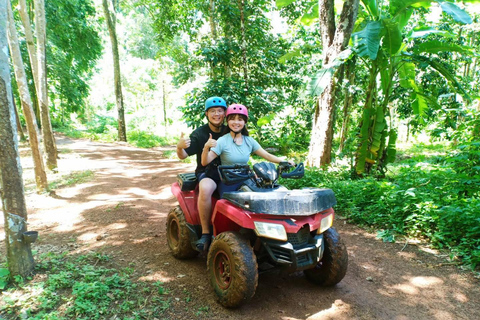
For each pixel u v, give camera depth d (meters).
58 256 4.01
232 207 2.92
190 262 3.94
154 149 17.88
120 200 6.96
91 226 5.32
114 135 22.86
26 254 3.47
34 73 9.77
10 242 3.36
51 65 20.39
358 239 4.68
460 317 2.83
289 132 15.62
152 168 11.29
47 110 10.04
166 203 6.83
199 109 10.14
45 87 10.00
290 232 2.75
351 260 3.99
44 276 3.46
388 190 5.55
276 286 3.36
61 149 15.84
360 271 3.70
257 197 2.75
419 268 3.73
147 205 6.59
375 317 2.83
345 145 9.06
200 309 2.91
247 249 2.80
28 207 6.50
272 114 11.66
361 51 6.38
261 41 13.37
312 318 2.81
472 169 5.18
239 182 3.17
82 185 8.42
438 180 5.91
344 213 5.77
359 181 6.70
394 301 3.08
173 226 4.17
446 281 3.42
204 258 4.07
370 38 6.49
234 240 2.86
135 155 14.86
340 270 3.13
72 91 22.66
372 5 7.57
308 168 8.13
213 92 10.33
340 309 2.94
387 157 7.91
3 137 3.29
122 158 13.75
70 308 2.81
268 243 2.82
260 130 13.17
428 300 3.09
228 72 13.56
